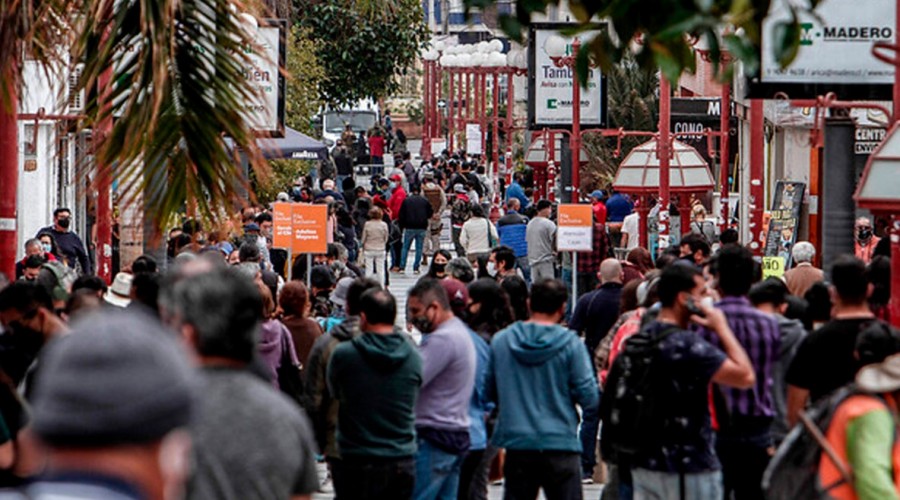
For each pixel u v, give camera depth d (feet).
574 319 109.91
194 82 81.51
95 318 22.36
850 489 48.98
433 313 76.28
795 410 63.72
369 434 70.38
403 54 341.41
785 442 50.44
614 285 109.19
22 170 181.88
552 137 282.15
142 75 80.74
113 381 21.54
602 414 63.10
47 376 22.06
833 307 68.44
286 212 147.02
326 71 336.90
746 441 66.85
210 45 81.71
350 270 173.68
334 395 71.15
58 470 21.70
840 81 103.91
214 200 82.17
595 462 100.22
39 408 21.79
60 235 159.22
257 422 38.86
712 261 70.74
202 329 38.86
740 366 60.54
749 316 66.95
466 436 76.07
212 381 38.93
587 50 44.83
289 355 90.89
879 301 81.71
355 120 573.33
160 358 21.86
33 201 196.85
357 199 306.76
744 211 262.67
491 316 89.86
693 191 213.66
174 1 79.25
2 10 83.71
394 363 70.03
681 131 282.15
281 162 248.73
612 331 87.15
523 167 437.58
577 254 195.21
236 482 38.45
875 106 98.89
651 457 61.52
